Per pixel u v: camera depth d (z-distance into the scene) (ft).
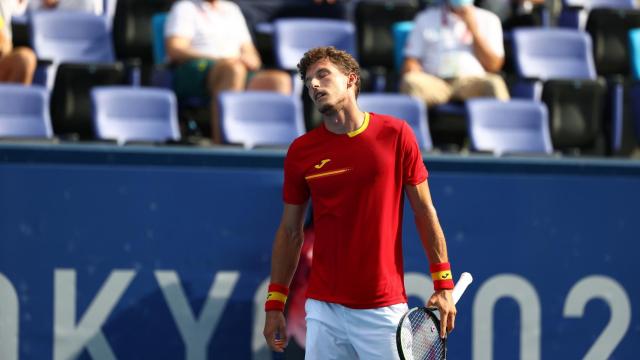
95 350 52.44
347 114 39.73
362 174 39.58
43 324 52.13
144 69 92.53
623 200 56.49
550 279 55.77
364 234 39.88
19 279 51.96
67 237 52.31
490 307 55.16
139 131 81.66
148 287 52.90
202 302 53.26
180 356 53.01
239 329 53.52
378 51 103.24
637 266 56.65
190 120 86.48
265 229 53.72
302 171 40.45
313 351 40.88
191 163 53.16
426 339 40.01
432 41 92.79
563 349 55.93
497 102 85.76
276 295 42.11
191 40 89.97
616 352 56.44
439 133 89.56
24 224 52.01
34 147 52.11
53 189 52.24
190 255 53.16
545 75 99.81
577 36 101.35
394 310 40.19
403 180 40.42
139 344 52.75
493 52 93.09
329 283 40.47
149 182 52.90
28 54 83.35
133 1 99.71
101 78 87.56
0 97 79.25
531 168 55.57
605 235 56.34
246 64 90.68
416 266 54.80
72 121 86.69
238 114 80.74
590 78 99.35
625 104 93.76
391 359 40.11
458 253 54.90
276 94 82.12
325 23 100.32
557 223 55.83
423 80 88.53
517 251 55.42
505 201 55.31
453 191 54.90
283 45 98.58
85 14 96.58
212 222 53.31
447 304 40.19
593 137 91.97
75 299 52.42
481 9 99.96
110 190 52.65
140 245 52.80
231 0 103.04
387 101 83.82
